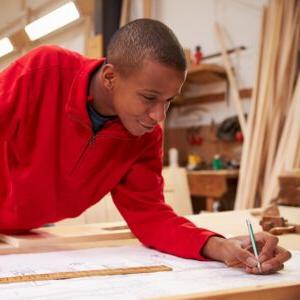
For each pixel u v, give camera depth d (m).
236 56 3.61
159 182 1.19
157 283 0.71
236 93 3.39
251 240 0.89
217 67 3.53
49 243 1.11
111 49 0.94
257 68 3.09
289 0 3.00
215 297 0.64
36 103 1.08
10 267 0.82
